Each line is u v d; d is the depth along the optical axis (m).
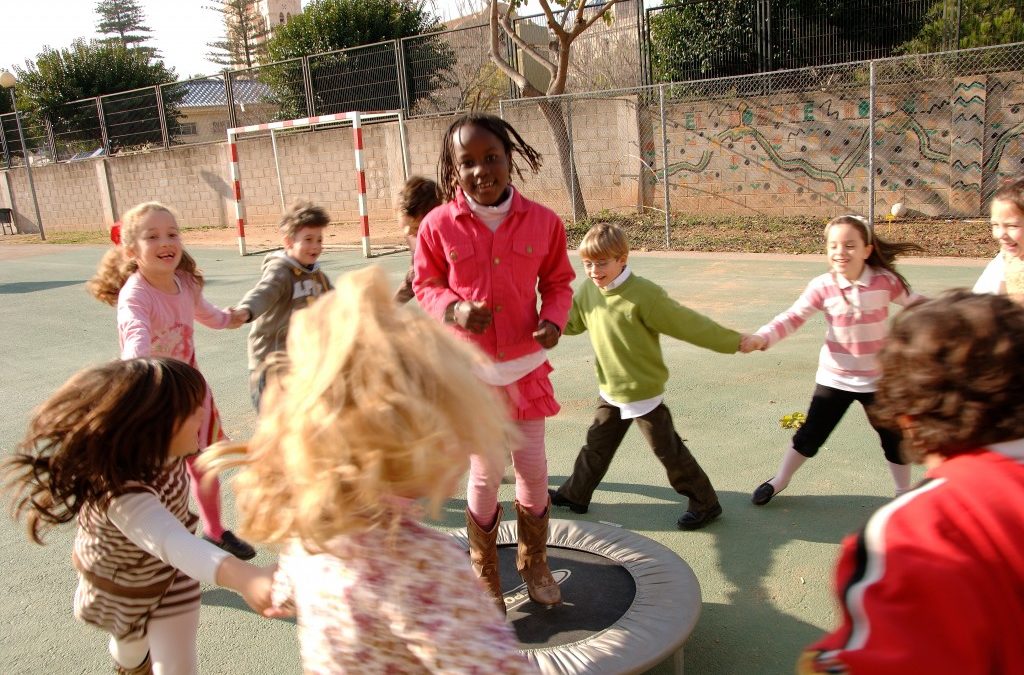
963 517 1.16
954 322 1.28
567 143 13.90
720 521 3.58
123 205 20.91
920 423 1.29
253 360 3.80
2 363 7.17
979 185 11.66
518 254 2.67
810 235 11.47
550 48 14.27
